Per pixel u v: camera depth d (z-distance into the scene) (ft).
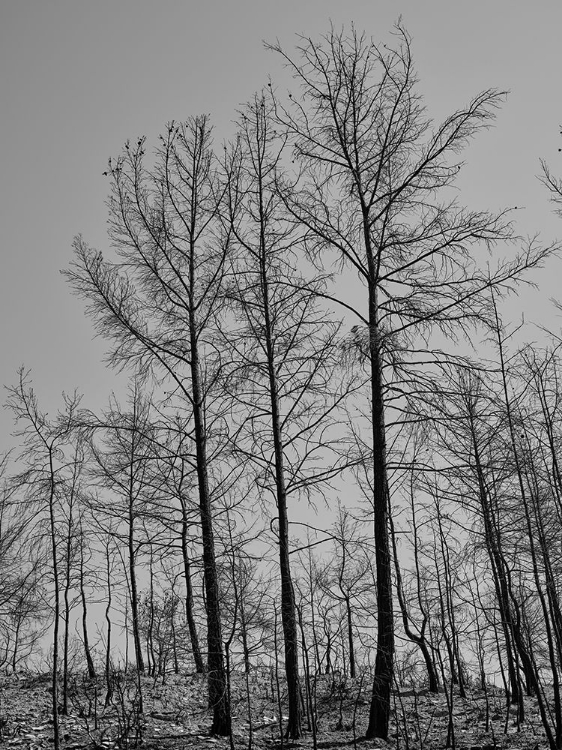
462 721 46.52
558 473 39.55
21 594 53.62
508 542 45.01
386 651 42.22
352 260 46.70
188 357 52.42
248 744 41.50
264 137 51.21
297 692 43.39
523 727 44.21
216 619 45.29
